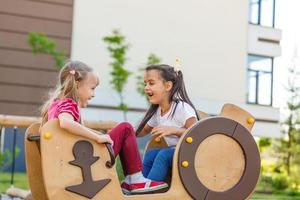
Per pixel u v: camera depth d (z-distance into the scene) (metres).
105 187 2.46
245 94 12.39
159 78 3.01
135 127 3.23
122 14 11.14
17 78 10.24
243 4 12.37
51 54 9.97
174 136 3.02
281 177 11.59
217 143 2.73
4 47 10.17
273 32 12.73
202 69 12.03
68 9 10.61
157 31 11.55
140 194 2.60
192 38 11.91
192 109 2.98
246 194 2.78
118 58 10.04
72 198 2.39
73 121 2.43
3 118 3.78
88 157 2.44
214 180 2.71
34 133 2.70
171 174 2.88
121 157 2.73
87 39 10.76
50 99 2.69
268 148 13.16
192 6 11.89
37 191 2.68
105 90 10.79
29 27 10.32
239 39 12.34
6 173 10.14
